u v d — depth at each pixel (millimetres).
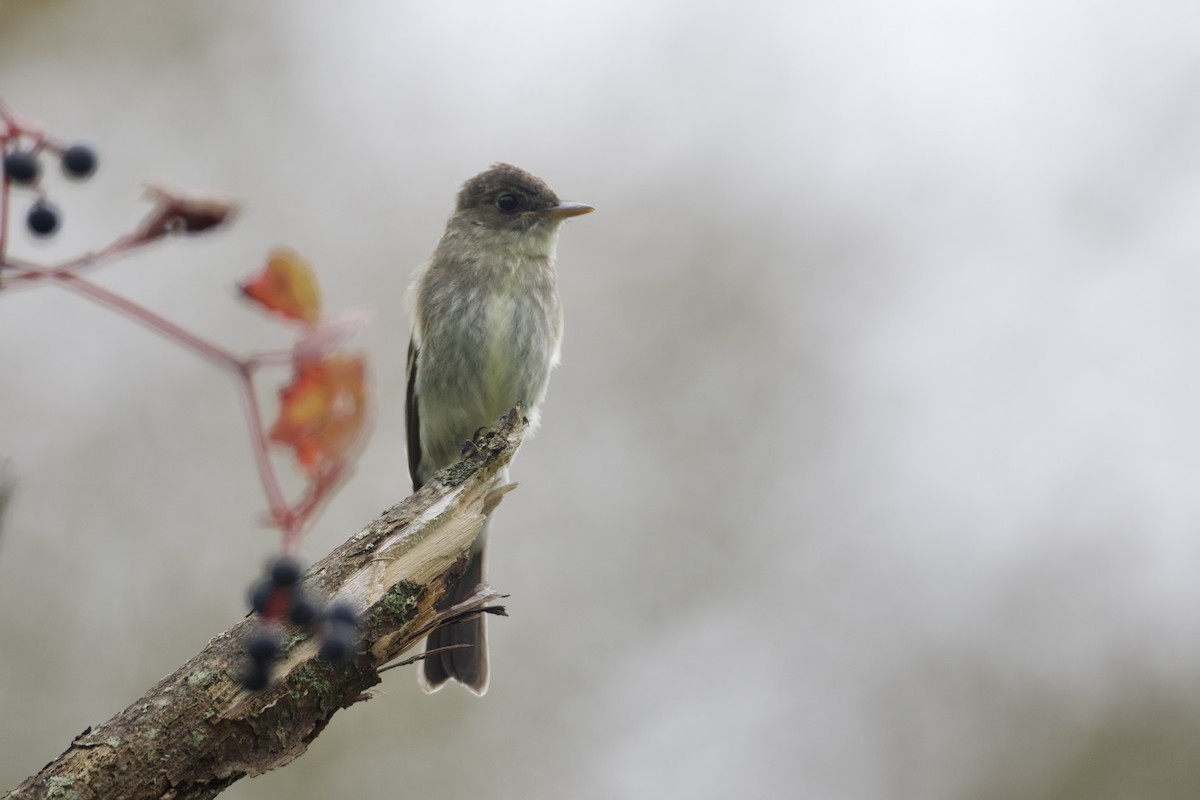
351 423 3256
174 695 5668
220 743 5688
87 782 5457
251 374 3410
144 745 5559
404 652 6512
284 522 3275
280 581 3904
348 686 6184
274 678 5812
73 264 3367
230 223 3461
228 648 5828
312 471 3275
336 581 6426
